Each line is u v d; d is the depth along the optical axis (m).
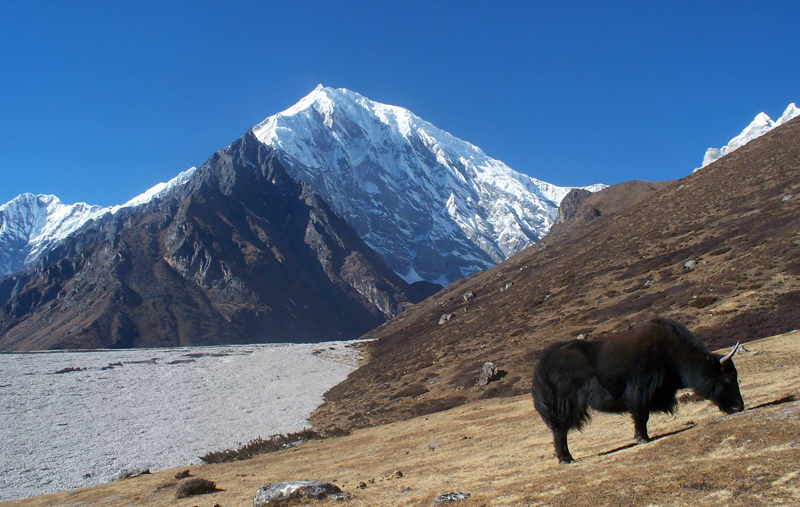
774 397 15.15
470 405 37.09
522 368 44.31
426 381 52.00
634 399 11.68
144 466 39.94
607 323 46.50
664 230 70.50
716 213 66.25
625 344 11.70
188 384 79.06
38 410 59.75
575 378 11.92
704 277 46.91
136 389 74.06
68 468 39.94
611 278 61.09
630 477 10.34
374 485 16.89
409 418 40.44
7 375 79.00
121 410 61.38
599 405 11.78
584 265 72.62
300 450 31.77
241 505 17.52
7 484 36.25
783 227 50.03
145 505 21.20
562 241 119.50
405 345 86.88
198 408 62.84
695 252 55.38
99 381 78.44
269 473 24.83
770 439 10.23
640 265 60.41
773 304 36.06
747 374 20.28
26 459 42.09
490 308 78.38
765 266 43.38
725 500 8.47
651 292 49.75
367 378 68.19
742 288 40.78
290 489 15.84
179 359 102.75
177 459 41.78
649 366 11.65
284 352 112.12
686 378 11.95
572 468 12.38
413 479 16.75
